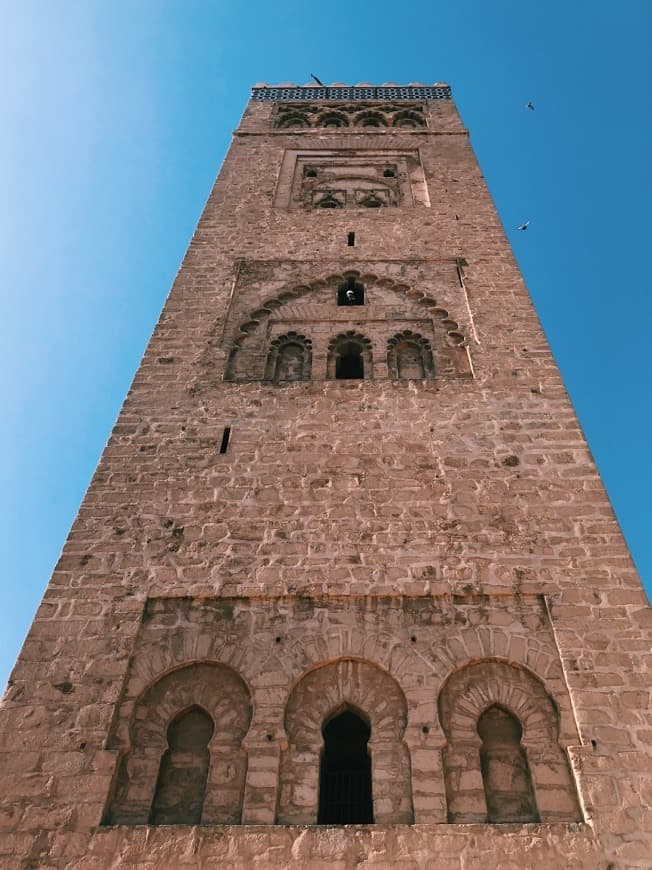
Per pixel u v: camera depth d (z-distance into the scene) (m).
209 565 12.26
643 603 11.52
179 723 10.81
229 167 24.88
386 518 12.92
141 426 14.72
